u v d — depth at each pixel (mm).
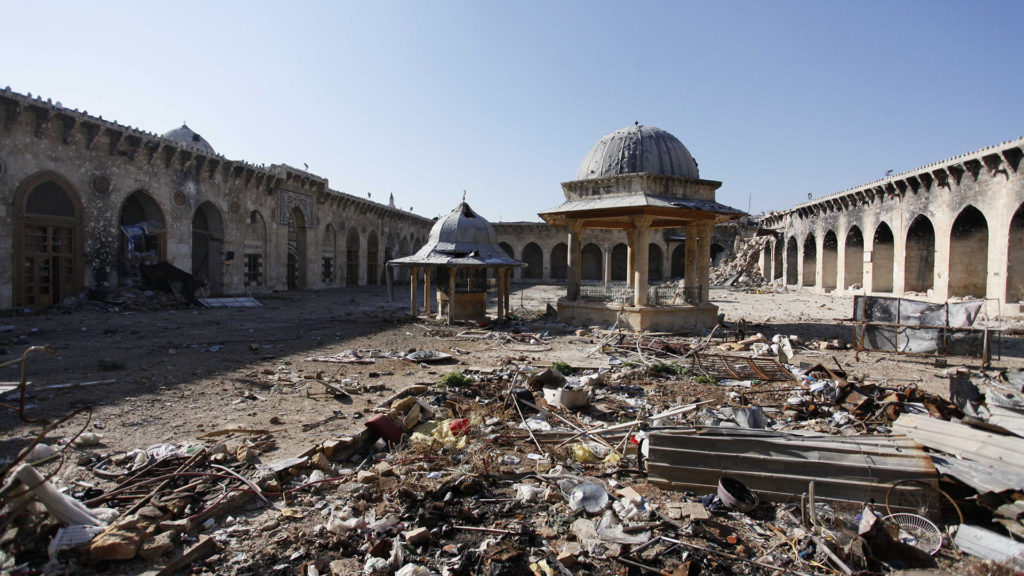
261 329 17516
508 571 4277
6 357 11875
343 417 7844
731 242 58594
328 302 29031
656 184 17969
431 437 7188
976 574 4270
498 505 5387
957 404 8172
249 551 4465
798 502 5422
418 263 19203
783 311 26844
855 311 15031
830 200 38594
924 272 30516
